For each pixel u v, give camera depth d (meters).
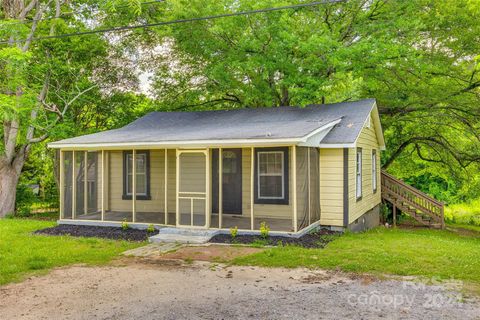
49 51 16.44
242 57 16.06
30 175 22.16
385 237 10.50
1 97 13.30
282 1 14.89
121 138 11.11
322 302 5.21
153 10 18.59
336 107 13.30
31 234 10.49
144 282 6.20
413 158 23.17
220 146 9.59
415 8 16.33
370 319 4.62
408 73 17.62
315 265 7.07
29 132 15.80
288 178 10.86
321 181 10.90
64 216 11.77
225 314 4.82
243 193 11.52
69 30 16.81
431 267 6.91
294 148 9.04
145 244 9.12
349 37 17.84
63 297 5.52
